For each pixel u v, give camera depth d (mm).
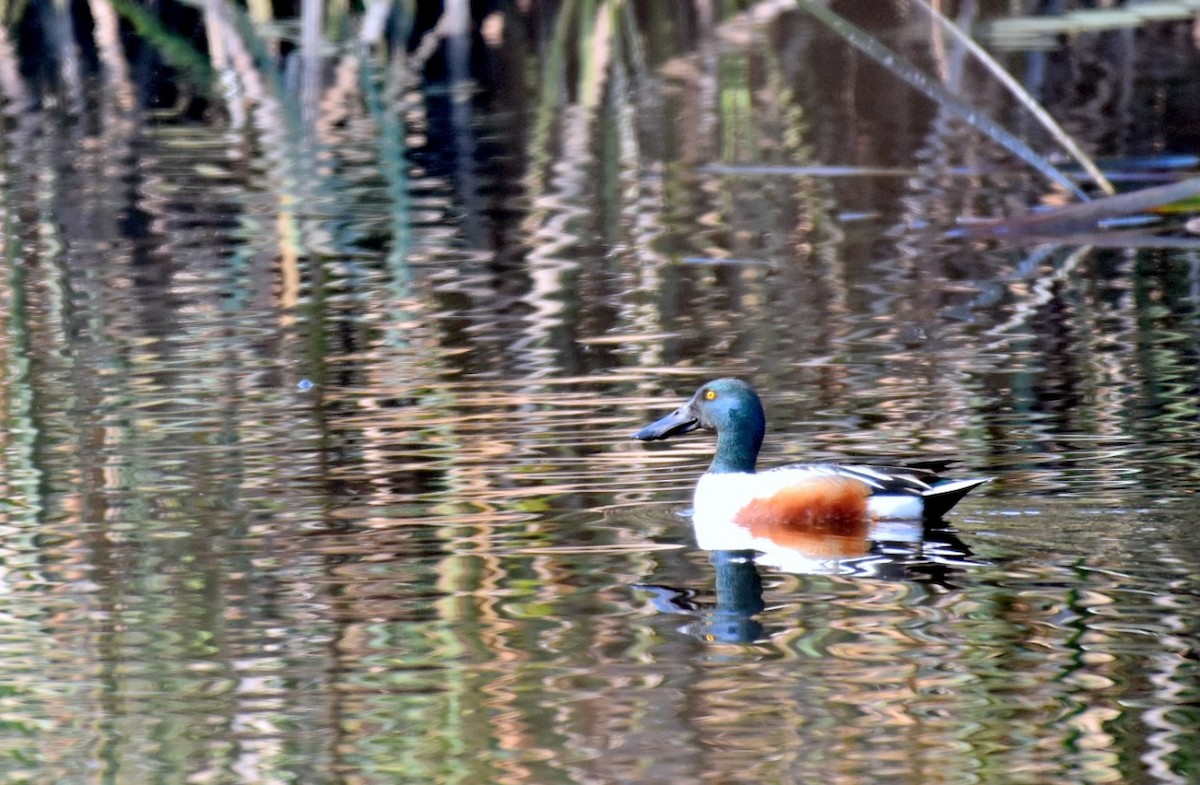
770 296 16875
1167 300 16469
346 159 24156
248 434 12461
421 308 16469
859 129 25969
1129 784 6945
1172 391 13156
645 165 23719
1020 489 10961
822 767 7148
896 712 7664
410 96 28641
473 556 9945
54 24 30438
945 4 32094
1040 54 30906
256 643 8625
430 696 7938
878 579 9500
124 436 12453
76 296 17031
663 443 12289
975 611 8875
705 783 7012
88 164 23781
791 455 11875
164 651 8531
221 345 15133
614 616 8961
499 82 29656
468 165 23766
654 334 15352
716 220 20484
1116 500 10648
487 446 12125
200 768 7258
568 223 20391
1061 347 14750
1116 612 8789
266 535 10312
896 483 10578
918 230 19906
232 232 19906
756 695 7855
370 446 12172
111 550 10062
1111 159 23594
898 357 14492
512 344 15047
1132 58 31375
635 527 10578
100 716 7785
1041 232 19891
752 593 9297
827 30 32875
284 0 29375
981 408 12875
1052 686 7895
